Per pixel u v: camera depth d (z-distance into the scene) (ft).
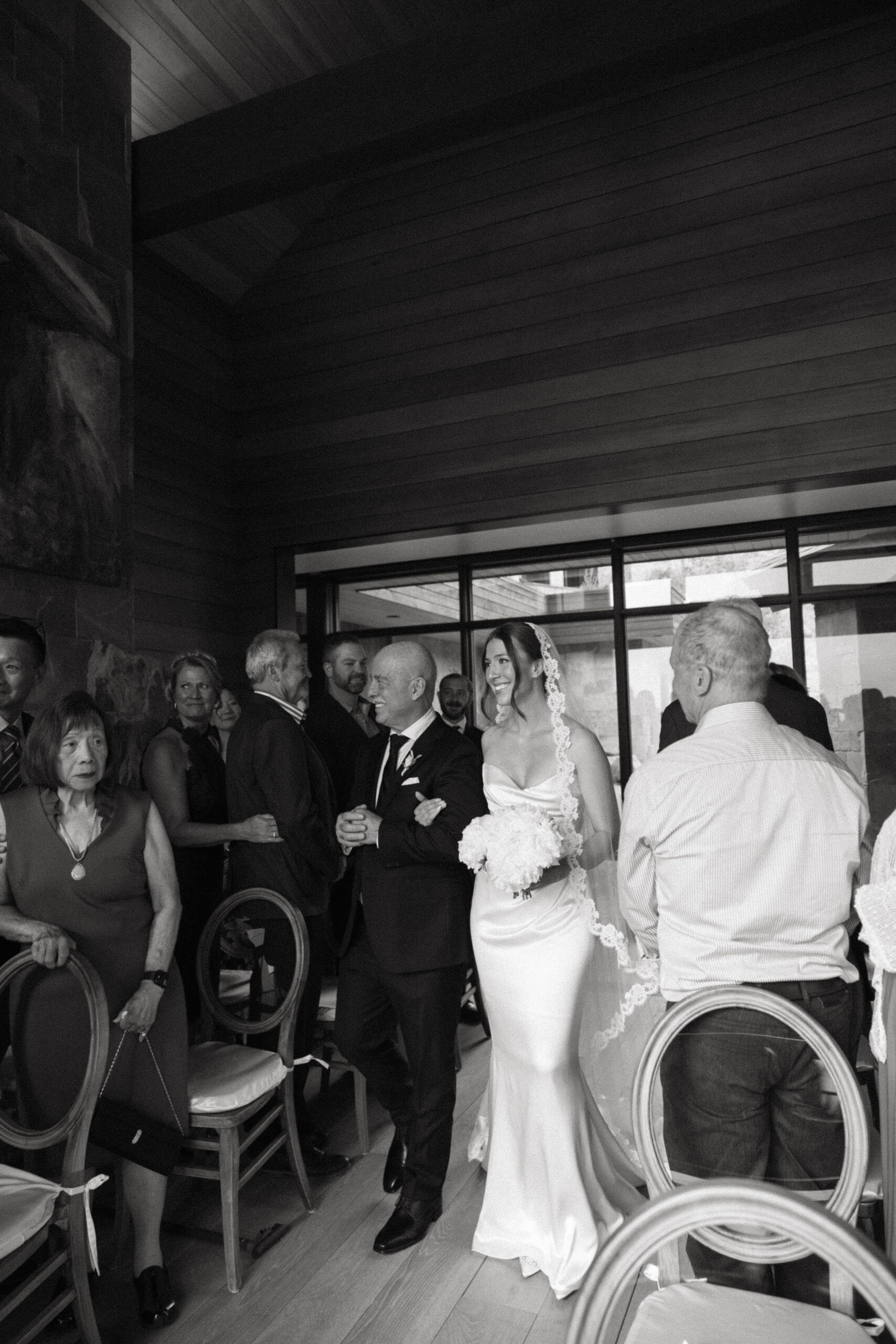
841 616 19.71
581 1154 7.69
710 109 16.60
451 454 18.24
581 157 17.53
